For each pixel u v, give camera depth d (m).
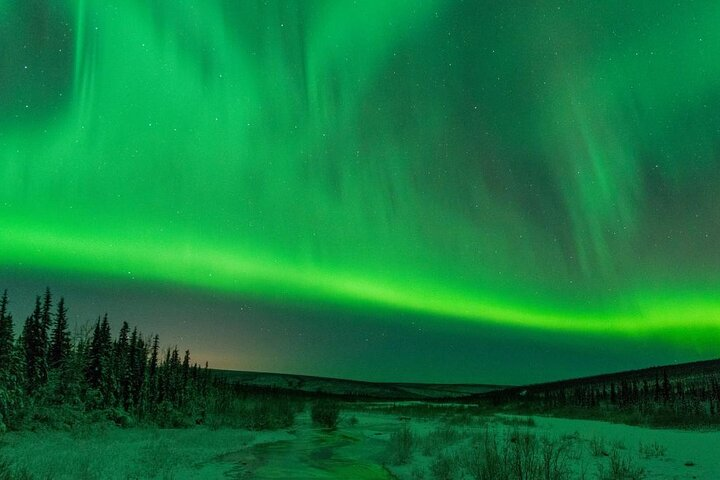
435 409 52.06
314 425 33.22
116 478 11.37
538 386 106.94
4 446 18.61
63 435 23.84
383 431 27.81
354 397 107.12
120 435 25.03
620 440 18.95
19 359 27.78
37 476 10.42
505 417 38.19
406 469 13.76
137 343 37.97
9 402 24.22
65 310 33.66
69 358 32.53
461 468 12.48
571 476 11.16
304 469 14.18
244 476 12.84
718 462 12.95
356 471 13.82
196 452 17.62
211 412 37.53
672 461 13.38
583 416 40.06
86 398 31.66
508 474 9.83
